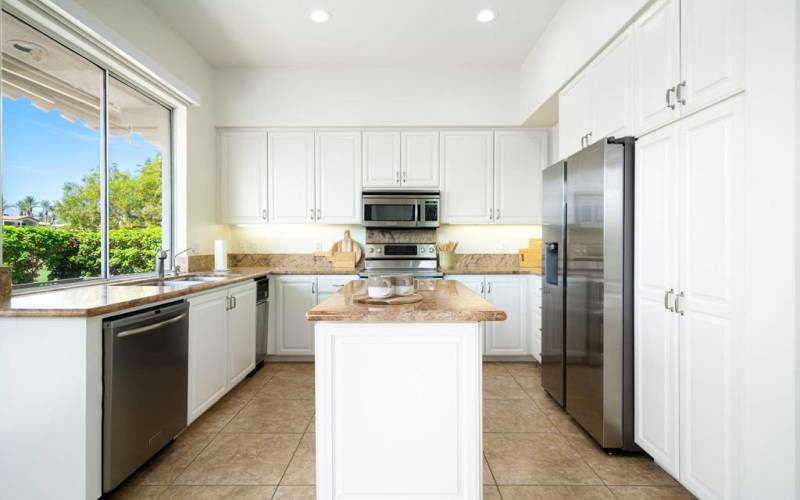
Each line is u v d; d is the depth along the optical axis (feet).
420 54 12.46
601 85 8.06
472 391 5.32
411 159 13.55
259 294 11.97
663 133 6.21
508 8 9.92
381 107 13.32
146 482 6.44
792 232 4.25
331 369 5.34
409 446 5.37
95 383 5.59
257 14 10.14
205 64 12.65
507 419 8.80
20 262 6.82
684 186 5.76
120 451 5.92
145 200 10.22
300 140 13.55
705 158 5.36
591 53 8.27
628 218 7.02
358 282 8.86
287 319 12.91
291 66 13.26
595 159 7.33
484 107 13.32
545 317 9.98
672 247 6.02
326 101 13.32
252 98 13.26
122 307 6.00
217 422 8.63
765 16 4.47
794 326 4.25
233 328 10.08
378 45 11.84
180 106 11.25
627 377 7.09
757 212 4.60
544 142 13.61
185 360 7.70
